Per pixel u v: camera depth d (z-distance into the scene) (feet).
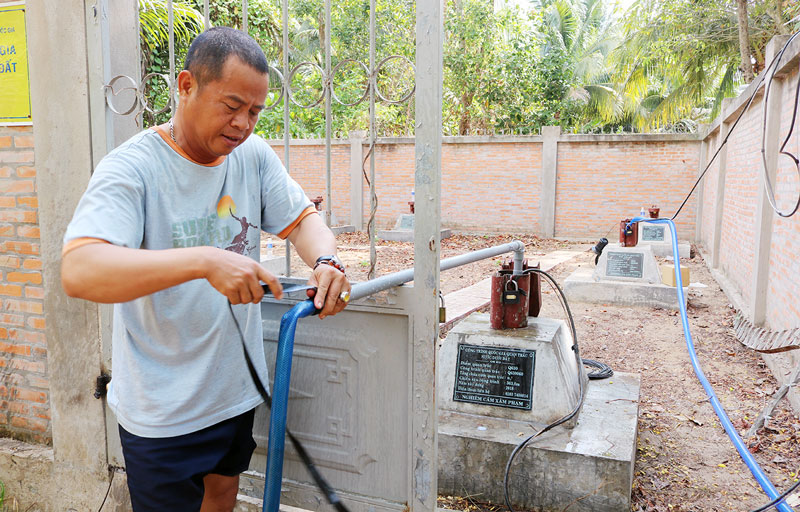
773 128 17.93
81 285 3.87
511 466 9.64
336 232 45.52
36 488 8.66
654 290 23.89
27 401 9.16
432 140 5.90
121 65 7.89
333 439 6.75
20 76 8.36
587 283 24.90
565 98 57.11
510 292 11.03
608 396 11.78
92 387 8.05
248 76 4.37
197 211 4.99
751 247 21.93
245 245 5.45
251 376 5.55
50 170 8.00
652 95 69.00
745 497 9.95
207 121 4.50
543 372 10.41
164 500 5.10
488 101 51.47
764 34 42.27
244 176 5.38
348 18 43.42
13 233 8.89
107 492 8.10
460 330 11.18
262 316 6.89
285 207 5.65
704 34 43.80
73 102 7.73
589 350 18.58
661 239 36.63
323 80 6.70
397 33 42.96
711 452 11.64
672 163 41.88
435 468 6.42
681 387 15.31
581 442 9.62
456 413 10.87
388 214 48.19
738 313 21.66
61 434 8.38
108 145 7.69
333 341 6.63
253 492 7.26
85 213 4.13
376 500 6.59
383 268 30.60
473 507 9.77
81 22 7.57
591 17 67.41
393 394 6.44
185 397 5.02
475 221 47.37
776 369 15.37
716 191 31.83
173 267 3.84
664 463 11.15
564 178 44.60
